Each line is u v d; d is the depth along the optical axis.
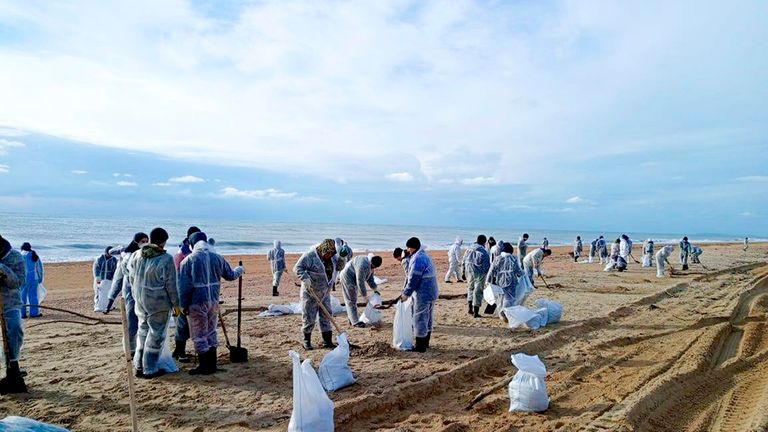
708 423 5.45
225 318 11.41
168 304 6.67
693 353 8.27
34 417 5.25
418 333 8.34
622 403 5.84
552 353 8.42
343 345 6.54
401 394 6.06
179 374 6.84
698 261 28.39
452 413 5.67
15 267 6.13
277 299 15.04
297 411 4.66
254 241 57.56
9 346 6.03
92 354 8.02
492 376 7.24
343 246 12.48
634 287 17.52
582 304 13.55
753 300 14.15
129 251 8.13
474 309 11.81
